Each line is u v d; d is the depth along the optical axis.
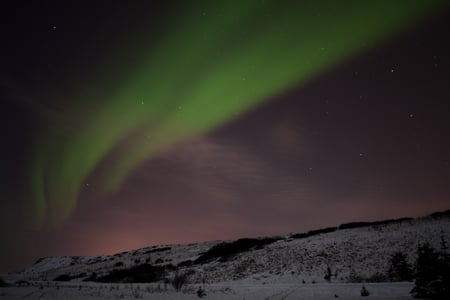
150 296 14.91
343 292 16.27
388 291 15.86
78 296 14.69
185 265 51.00
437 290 13.66
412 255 28.11
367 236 38.66
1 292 16.39
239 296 15.52
